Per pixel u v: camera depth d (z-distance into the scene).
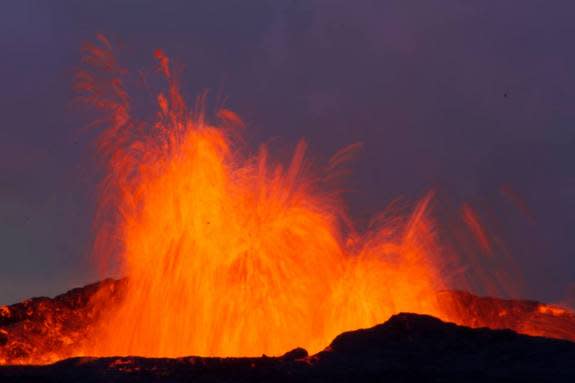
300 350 21.48
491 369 20.19
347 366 20.47
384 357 21.03
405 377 19.78
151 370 19.58
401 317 22.69
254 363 20.12
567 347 21.30
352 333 22.23
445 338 21.98
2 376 19.42
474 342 21.75
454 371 20.12
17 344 27.22
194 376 19.36
